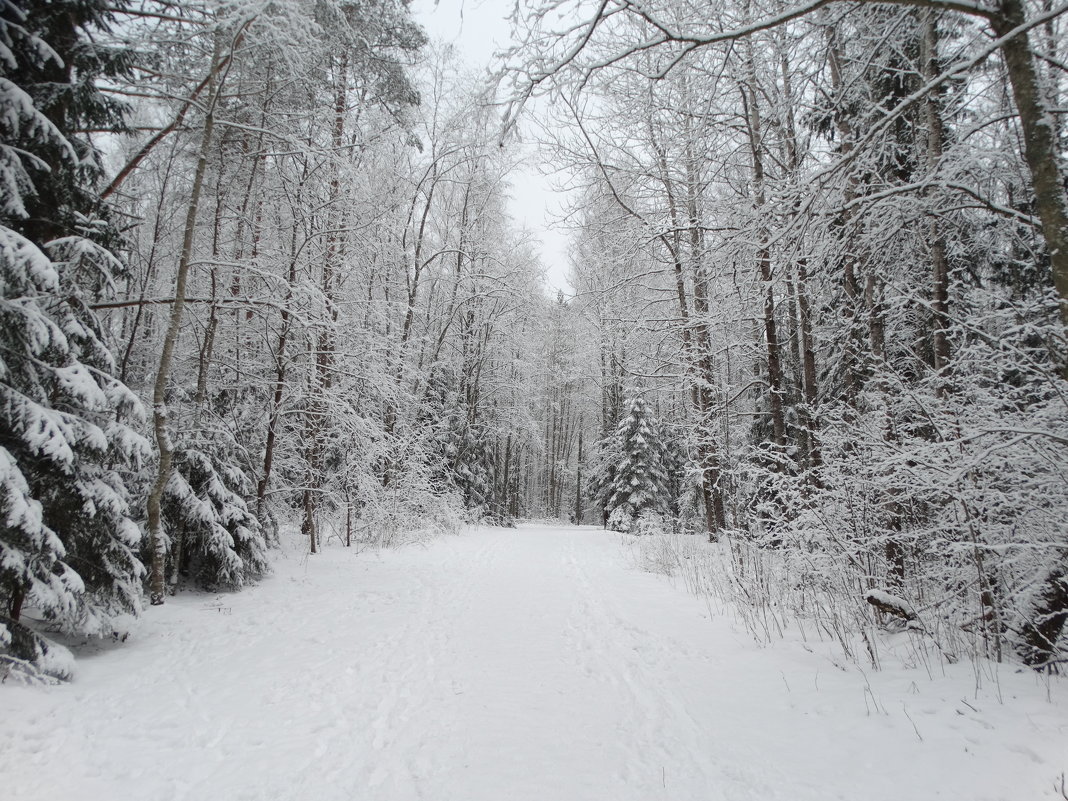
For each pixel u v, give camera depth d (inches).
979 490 190.2
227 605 307.1
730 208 316.8
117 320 509.7
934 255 264.4
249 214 448.1
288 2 296.4
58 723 152.8
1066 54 203.9
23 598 183.5
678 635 253.8
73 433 190.4
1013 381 247.9
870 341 310.5
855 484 242.8
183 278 302.8
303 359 495.2
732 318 410.6
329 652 227.8
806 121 322.3
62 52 231.9
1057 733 125.4
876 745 134.6
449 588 376.5
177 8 291.6
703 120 346.9
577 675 202.1
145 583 311.1
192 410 356.2
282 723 158.2
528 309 1005.8
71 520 203.3
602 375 1109.7
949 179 196.1
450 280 904.9
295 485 514.3
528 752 141.8
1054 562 175.9
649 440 926.4
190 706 169.6
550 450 1690.5
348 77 483.2
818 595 265.0
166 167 403.5
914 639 206.7
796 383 542.3
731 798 118.9
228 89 365.4
